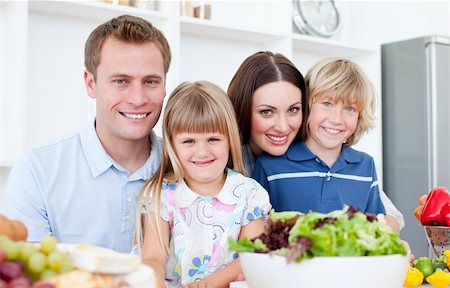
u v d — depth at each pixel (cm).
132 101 141
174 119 136
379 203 184
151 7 267
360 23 347
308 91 169
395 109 341
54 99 252
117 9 248
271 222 93
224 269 131
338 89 165
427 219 144
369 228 88
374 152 336
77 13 252
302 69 339
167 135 139
